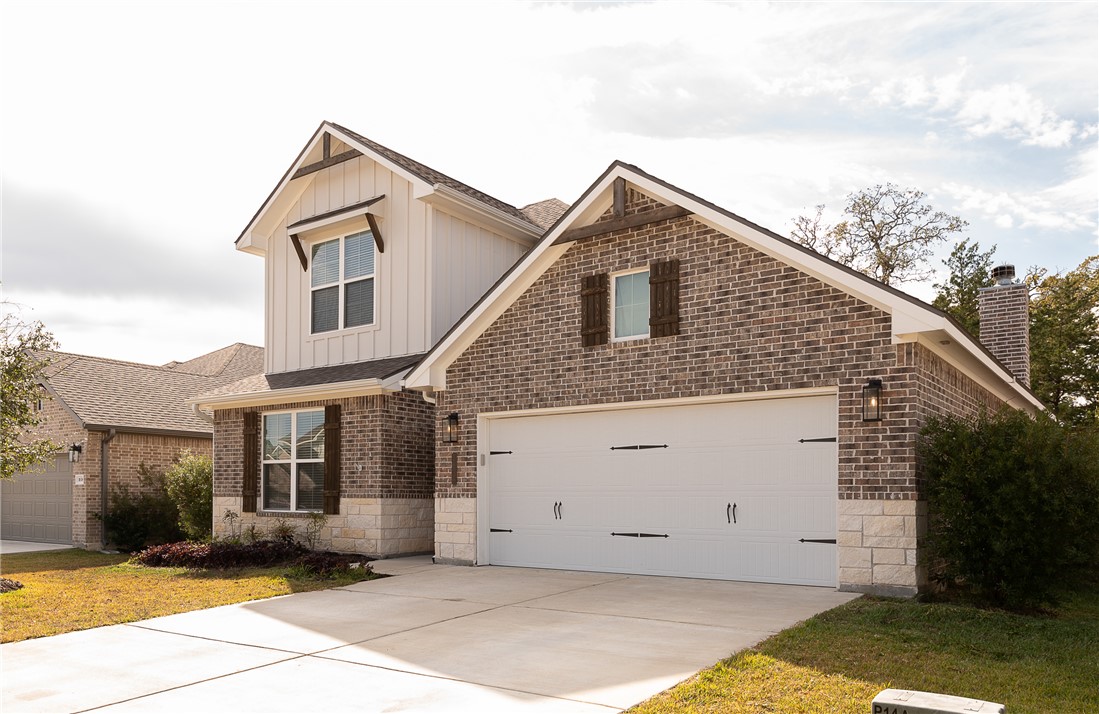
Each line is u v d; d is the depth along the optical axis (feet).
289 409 55.11
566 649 24.66
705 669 21.68
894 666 21.75
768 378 36.04
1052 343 79.77
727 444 37.81
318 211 59.82
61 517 70.79
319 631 28.30
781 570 35.86
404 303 54.29
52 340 47.55
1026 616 28.81
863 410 33.27
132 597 36.45
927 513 32.94
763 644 24.26
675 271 39.04
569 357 42.47
